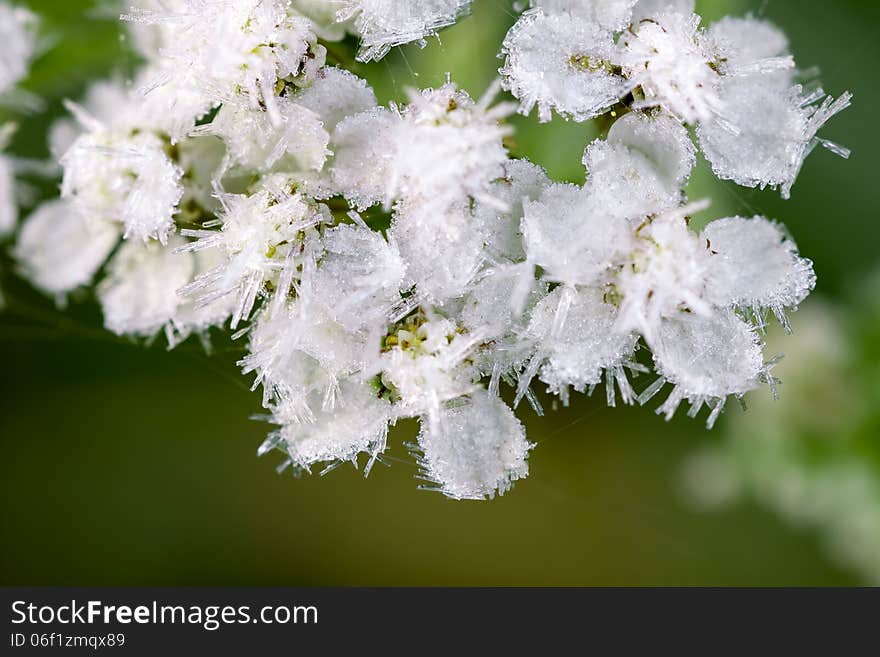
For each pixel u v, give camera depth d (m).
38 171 0.08
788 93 0.07
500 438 0.07
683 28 0.07
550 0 0.07
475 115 0.07
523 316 0.07
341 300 0.07
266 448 0.07
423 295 0.07
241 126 0.07
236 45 0.07
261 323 0.07
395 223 0.07
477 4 0.07
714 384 0.07
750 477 0.08
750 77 0.07
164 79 0.07
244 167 0.07
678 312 0.07
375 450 0.07
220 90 0.07
